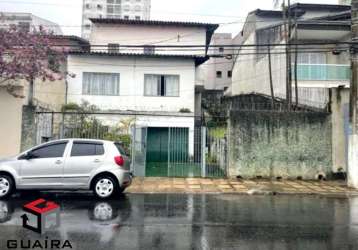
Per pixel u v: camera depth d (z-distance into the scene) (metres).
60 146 10.42
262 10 31.42
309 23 22.84
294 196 11.91
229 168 15.12
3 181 10.13
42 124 15.47
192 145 16.84
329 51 22.14
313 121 15.45
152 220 7.92
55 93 21.70
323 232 7.11
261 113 15.30
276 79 25.73
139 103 23.88
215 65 53.47
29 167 10.14
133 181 14.05
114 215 8.35
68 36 27.19
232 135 15.20
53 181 10.16
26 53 13.46
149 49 27.67
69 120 16.86
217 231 7.06
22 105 14.85
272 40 27.53
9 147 14.68
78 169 10.23
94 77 23.80
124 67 23.94
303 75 23.30
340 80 23.23
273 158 15.25
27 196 10.68
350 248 6.11
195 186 13.28
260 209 9.48
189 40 29.06
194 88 24.14
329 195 12.16
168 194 11.77
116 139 16.02
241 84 34.88
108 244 6.10
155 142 22.67
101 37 28.50
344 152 15.45
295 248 6.06
